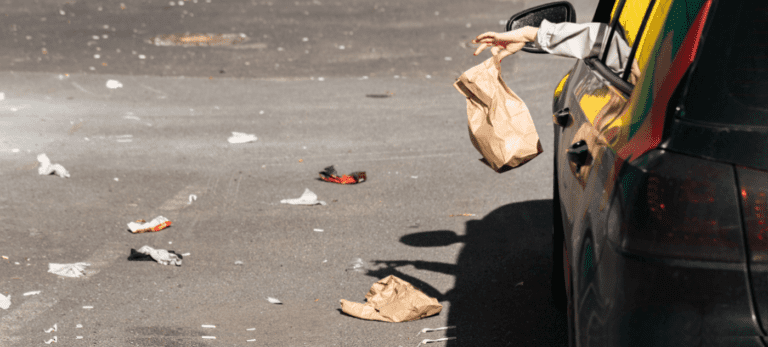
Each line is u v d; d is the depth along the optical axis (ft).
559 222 13.66
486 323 13.34
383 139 28.07
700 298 5.65
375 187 22.43
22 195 21.66
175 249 17.58
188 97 35.65
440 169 24.14
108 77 40.11
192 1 68.80
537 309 13.88
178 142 27.81
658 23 8.04
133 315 13.97
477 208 20.31
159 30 54.95
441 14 60.03
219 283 15.52
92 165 24.84
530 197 21.18
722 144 5.69
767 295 5.52
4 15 62.18
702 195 5.66
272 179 23.31
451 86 37.35
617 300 6.00
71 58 45.34
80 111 32.76
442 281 15.38
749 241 5.55
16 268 16.31
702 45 5.91
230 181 23.12
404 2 66.64
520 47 11.82
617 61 9.75
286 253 17.22
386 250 17.31
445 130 29.17
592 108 9.05
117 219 19.70
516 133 11.94
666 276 5.74
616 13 10.55
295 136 28.58
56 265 16.24
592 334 6.38
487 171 23.86
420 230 18.66
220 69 42.22
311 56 45.70
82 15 62.08
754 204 5.55
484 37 11.91
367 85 37.96
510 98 12.05
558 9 12.07
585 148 8.11
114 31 54.60
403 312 13.53
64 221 19.51
